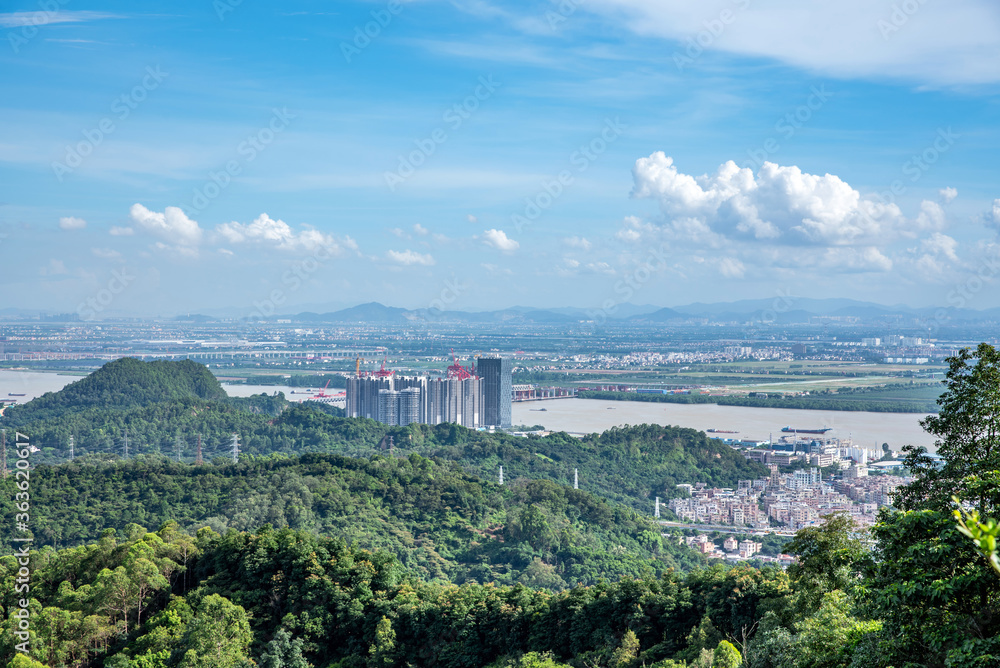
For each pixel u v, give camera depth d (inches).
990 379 2315.5
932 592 1550.2
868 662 1752.0
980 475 1787.6
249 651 4672.7
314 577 5039.4
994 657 1416.1
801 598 3149.6
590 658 4296.3
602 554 7731.3
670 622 4407.0
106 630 4731.8
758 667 2856.8
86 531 7765.8
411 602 4963.1
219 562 5536.4
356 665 4751.5
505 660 4500.5
